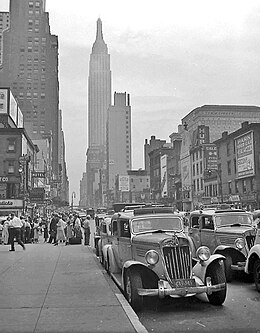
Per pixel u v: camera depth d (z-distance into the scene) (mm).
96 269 13258
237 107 89000
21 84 158000
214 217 13461
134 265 8797
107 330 6496
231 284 11812
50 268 13547
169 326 7621
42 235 39281
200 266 8922
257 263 10539
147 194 127938
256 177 51906
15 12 160250
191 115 94125
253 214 13633
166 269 8602
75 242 24672
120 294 9227
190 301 9523
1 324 6883
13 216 21062
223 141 62812
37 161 97312
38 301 8578
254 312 8555
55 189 114375
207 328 7441
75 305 8195
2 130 64688
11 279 11367
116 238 11297
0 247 22125
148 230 10195
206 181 71375
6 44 160375
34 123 156625
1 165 64125
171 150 112625
